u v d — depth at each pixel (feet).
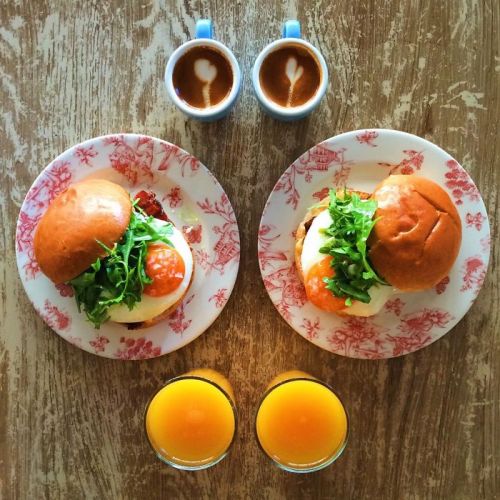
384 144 1.82
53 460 1.98
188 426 1.84
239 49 1.91
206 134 1.92
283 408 1.84
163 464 1.98
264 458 1.97
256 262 1.94
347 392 1.96
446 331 1.86
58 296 1.86
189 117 1.89
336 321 1.86
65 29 1.92
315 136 1.92
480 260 1.84
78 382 1.97
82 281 1.68
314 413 1.83
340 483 1.98
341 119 1.92
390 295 1.81
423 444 1.96
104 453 1.98
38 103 1.94
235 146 1.92
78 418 1.97
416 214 1.64
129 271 1.64
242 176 1.93
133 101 1.93
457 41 1.91
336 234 1.64
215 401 1.84
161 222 1.75
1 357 1.97
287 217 1.85
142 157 1.85
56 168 1.84
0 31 1.93
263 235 1.84
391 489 1.97
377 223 1.63
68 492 1.99
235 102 1.91
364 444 1.97
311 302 1.79
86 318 1.86
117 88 1.93
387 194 1.66
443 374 1.95
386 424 1.96
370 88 1.92
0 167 1.95
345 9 1.90
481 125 1.92
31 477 1.99
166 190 1.89
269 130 1.92
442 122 1.92
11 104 1.94
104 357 1.95
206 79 1.80
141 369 1.96
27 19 1.92
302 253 1.77
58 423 1.98
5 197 1.95
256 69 1.73
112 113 1.93
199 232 1.88
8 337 1.96
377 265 1.65
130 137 1.83
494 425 1.95
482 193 1.93
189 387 1.86
